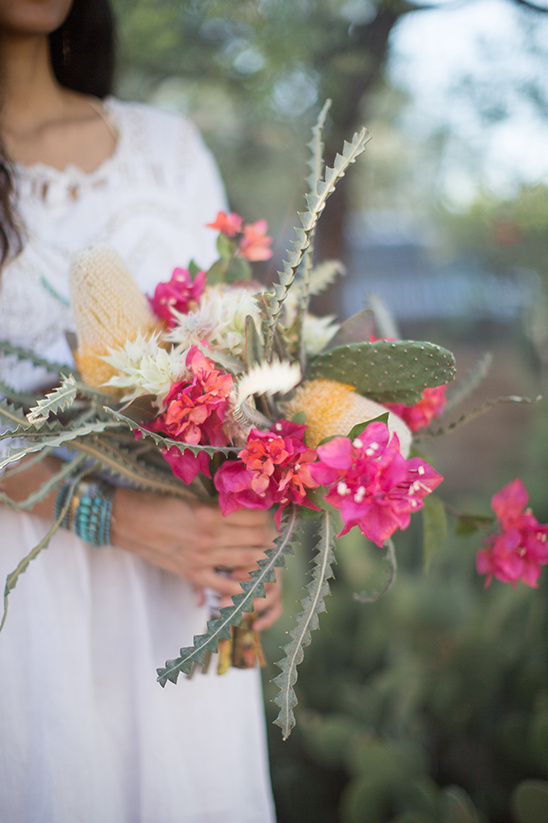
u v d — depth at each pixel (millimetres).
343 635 2156
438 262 3752
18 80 1009
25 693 914
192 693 974
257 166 2529
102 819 932
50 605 920
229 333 785
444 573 2400
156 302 865
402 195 3238
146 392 771
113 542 910
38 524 932
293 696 705
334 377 803
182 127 1134
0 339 926
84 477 896
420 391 789
